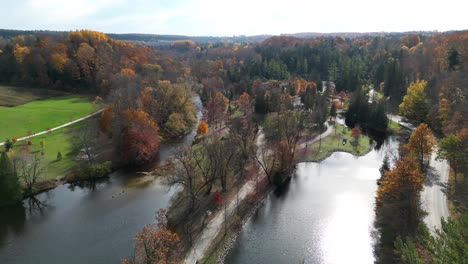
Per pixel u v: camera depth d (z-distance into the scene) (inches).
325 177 3073.3
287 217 2396.7
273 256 1985.7
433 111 4028.1
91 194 2746.1
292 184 2928.2
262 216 2416.3
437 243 1397.6
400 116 4891.7
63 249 2037.4
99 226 2274.9
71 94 6013.8
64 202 2615.7
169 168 3078.2
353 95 5393.7
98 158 3363.7
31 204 2593.5
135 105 4111.7
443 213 2181.3
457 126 3208.7
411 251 1411.2
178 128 4234.7
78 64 6309.1
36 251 2022.6
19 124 4160.9
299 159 3457.2
